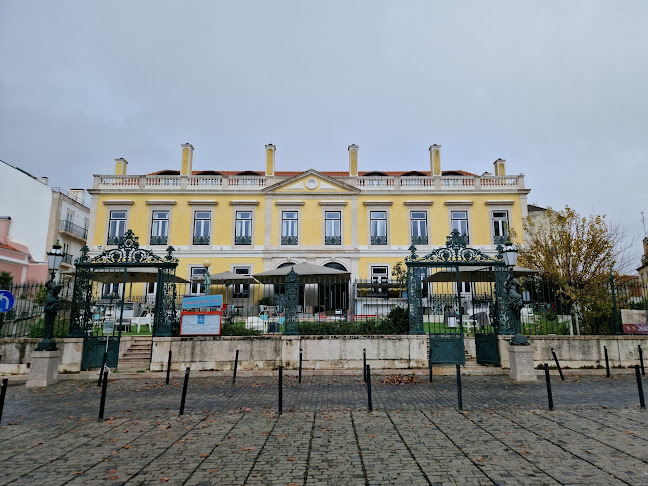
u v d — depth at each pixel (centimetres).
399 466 483
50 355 1069
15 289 1388
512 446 547
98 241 2672
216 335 1195
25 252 2875
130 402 841
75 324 1211
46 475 465
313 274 1741
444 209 2739
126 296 2502
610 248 1712
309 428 639
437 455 517
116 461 507
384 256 2689
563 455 512
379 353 1194
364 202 2748
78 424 675
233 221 2717
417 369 1176
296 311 1212
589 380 1066
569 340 1234
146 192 2723
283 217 2742
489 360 1227
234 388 984
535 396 868
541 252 1816
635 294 1515
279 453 529
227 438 593
